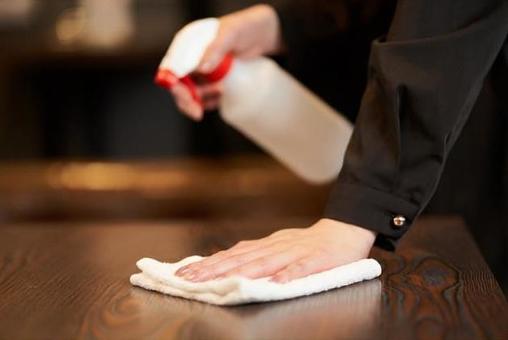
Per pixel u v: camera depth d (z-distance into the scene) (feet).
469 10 3.57
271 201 9.74
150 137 12.20
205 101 5.08
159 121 12.18
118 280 3.75
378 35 5.18
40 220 9.67
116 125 12.19
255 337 2.94
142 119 12.18
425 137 3.57
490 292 3.44
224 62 4.79
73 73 12.05
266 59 5.02
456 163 6.85
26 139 12.23
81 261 4.16
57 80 12.09
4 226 5.11
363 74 5.34
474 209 6.90
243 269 3.43
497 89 4.33
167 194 9.71
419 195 3.61
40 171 11.00
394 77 3.55
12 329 3.08
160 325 3.08
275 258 3.48
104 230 4.94
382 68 3.60
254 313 3.19
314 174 5.27
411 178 3.61
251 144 12.10
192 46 4.52
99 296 3.49
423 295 3.40
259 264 3.45
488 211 6.89
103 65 11.21
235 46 4.89
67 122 12.21
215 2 11.32
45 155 12.28
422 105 3.52
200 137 12.16
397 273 3.76
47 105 12.17
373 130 3.68
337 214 3.69
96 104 12.17
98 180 10.30
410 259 4.02
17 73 12.02
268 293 3.26
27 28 11.30
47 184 10.06
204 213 9.72
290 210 9.75
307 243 3.59
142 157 12.23
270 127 5.00
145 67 11.66
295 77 5.34
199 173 10.72
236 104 4.91
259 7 5.11
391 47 3.60
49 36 11.12
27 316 3.23
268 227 4.91
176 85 4.56
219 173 10.71
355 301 3.33
